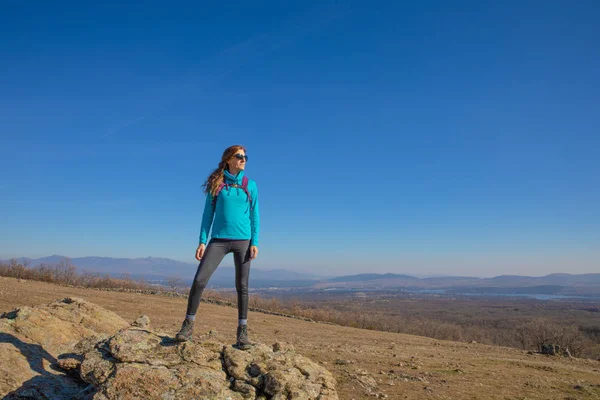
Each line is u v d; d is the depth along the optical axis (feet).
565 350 58.29
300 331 60.49
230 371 16.78
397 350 46.73
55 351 20.38
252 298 106.83
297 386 16.29
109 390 15.08
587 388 30.48
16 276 82.89
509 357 49.75
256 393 16.15
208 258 17.51
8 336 20.17
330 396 16.46
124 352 16.58
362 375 28.07
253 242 18.38
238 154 17.80
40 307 25.20
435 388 26.50
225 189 17.69
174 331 43.04
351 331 70.13
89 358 17.21
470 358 44.29
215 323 55.16
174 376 15.65
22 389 16.39
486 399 25.00
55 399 16.56
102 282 94.02
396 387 25.98
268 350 18.58
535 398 26.45
